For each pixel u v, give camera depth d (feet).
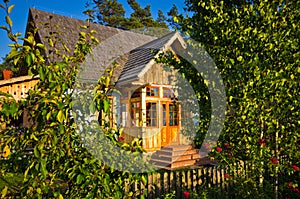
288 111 12.40
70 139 6.51
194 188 15.03
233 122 11.61
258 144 11.41
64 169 6.14
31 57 5.67
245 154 12.23
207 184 15.53
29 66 6.05
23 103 6.20
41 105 6.15
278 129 11.70
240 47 11.04
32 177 6.07
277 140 12.06
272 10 11.35
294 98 11.51
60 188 6.84
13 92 29.58
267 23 11.24
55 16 43.11
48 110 6.07
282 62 11.68
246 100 10.29
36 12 41.42
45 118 5.97
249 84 10.23
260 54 11.30
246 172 12.54
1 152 6.30
